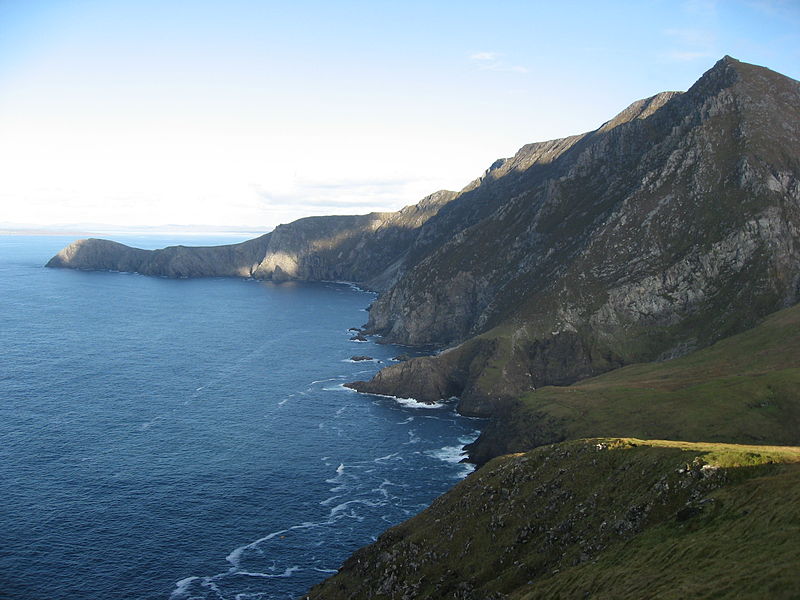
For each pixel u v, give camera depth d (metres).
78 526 102.94
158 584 88.81
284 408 171.75
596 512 68.25
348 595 81.44
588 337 196.62
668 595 42.81
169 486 119.38
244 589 88.38
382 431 157.00
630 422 126.25
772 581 38.25
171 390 184.00
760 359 143.38
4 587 86.12
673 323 193.50
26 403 165.12
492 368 185.38
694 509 56.56
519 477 84.06
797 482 50.81
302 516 109.88
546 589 58.59
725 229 195.88
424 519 90.06
